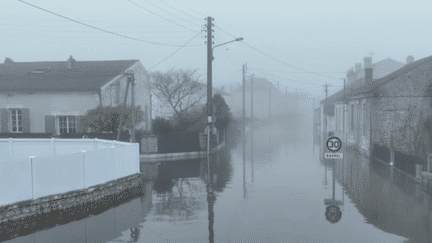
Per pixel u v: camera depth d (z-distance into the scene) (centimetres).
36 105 2620
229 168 1789
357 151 2620
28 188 887
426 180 1298
